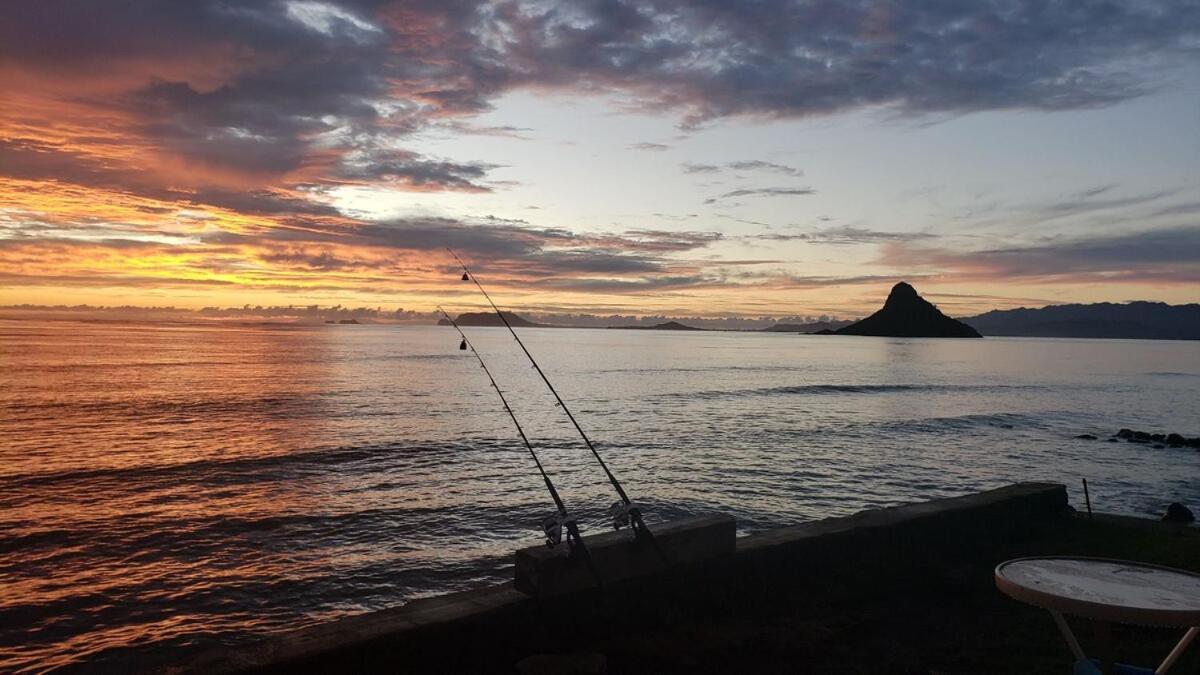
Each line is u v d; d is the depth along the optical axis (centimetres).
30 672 954
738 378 7844
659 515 1877
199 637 1080
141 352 9838
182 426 3400
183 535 1631
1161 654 539
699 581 603
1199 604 337
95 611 1179
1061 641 565
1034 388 7444
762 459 2752
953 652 546
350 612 1189
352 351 12650
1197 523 1795
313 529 1695
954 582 683
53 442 2898
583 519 1834
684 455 2822
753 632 562
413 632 473
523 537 1650
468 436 3222
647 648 530
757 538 680
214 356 9531
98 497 2003
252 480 2253
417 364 9375
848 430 3725
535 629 522
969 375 9519
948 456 2964
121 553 1499
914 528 774
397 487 2178
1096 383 8462
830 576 690
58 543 1566
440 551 1530
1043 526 916
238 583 1318
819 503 2023
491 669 495
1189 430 4219
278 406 4284
